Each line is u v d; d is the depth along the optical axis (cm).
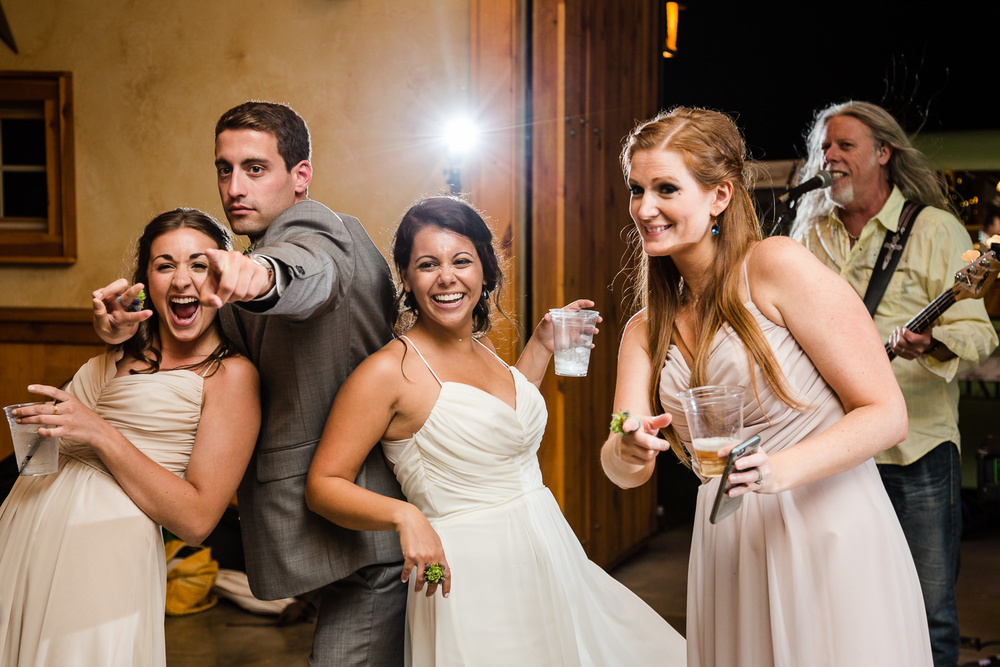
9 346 486
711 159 174
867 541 168
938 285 307
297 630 411
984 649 376
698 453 161
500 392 222
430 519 212
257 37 448
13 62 475
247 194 227
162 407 213
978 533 580
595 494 470
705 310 181
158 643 212
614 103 495
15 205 498
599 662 220
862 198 323
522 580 209
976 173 656
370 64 433
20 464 199
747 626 174
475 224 215
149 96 464
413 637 211
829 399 173
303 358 217
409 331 220
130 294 206
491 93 409
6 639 204
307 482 207
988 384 645
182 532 212
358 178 436
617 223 501
